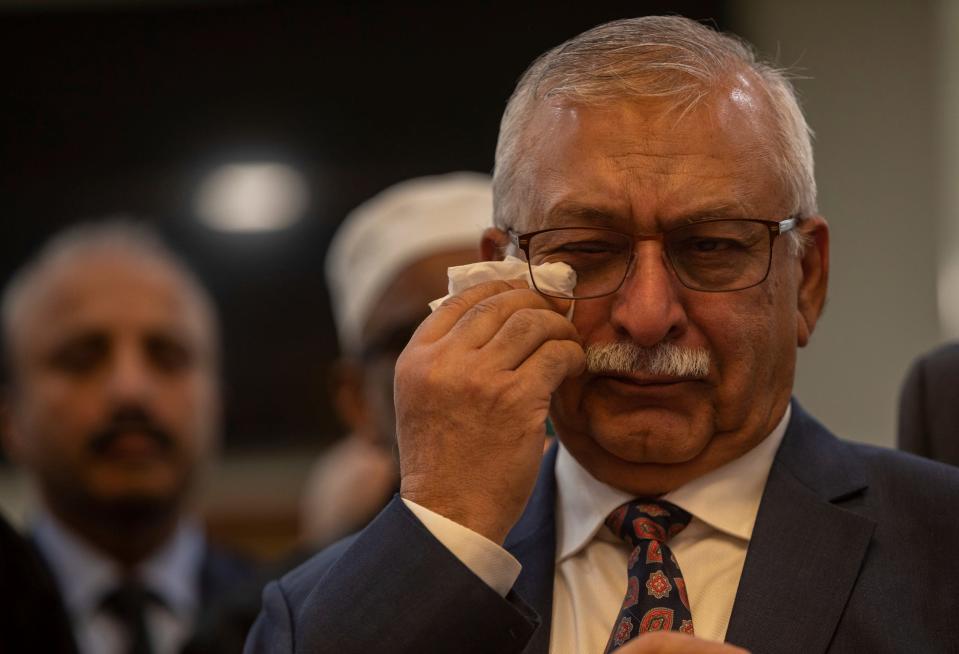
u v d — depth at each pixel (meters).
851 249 5.94
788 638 1.76
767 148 1.90
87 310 3.53
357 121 6.78
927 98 5.90
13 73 6.93
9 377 3.66
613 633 1.82
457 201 3.15
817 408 5.95
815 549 1.84
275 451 6.77
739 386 1.86
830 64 5.98
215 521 6.60
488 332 1.86
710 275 1.85
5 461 6.79
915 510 1.88
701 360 1.83
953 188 5.83
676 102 1.86
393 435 3.15
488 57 6.64
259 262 6.87
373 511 3.24
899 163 5.91
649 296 1.81
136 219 6.90
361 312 3.27
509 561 1.78
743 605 1.81
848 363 5.92
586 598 1.93
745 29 6.14
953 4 5.83
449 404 1.82
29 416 3.53
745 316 1.85
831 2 6.03
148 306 3.59
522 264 1.92
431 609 1.73
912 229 5.89
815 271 2.04
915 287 5.89
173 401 3.57
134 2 6.87
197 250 6.88
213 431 3.78
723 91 1.89
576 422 1.92
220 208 6.88
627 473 1.94
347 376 3.44
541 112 1.95
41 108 6.94
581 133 1.88
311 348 6.83
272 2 6.81
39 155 6.95
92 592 3.49
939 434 2.25
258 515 6.61
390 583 1.76
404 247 3.11
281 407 6.80
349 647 1.74
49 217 6.95
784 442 1.99
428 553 1.76
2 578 2.58
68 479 3.48
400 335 3.09
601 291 1.87
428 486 1.81
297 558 3.21
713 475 1.95
